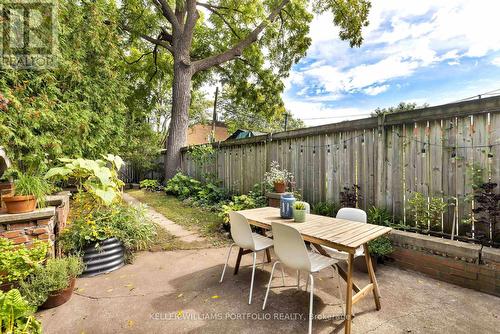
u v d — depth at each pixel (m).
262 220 2.59
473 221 2.67
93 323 2.01
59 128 4.20
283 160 4.89
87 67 4.85
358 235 2.04
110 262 2.94
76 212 3.41
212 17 10.58
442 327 1.93
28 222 2.39
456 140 2.82
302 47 10.10
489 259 2.39
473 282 2.48
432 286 2.56
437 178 2.96
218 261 3.26
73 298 2.37
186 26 8.46
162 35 9.73
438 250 2.70
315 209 4.03
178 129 8.50
